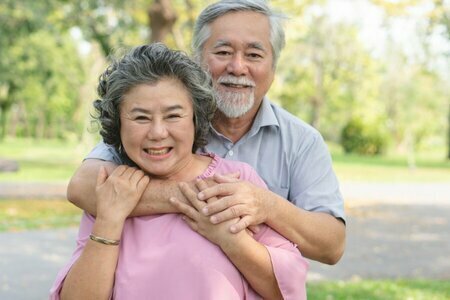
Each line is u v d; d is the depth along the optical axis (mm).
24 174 19844
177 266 2188
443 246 9836
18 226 10555
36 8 14773
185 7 13555
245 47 2730
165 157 2250
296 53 31609
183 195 2268
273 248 2273
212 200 2238
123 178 2264
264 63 2768
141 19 14500
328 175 2916
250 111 2871
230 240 2180
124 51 2385
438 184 21094
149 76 2188
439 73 31531
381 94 37469
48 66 25812
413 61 29578
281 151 2928
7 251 8656
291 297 2238
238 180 2312
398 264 8438
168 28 11664
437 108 37656
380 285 7020
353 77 34500
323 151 2957
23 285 6891
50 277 7285
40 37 24484
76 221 11195
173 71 2211
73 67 37312
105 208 2227
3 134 50531
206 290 2168
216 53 2750
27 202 13305
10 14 14945
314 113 37406
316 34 30812
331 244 2639
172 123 2219
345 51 32031
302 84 35375
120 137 2348
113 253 2209
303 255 2617
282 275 2221
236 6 2734
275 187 2930
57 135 68250
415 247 9703
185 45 12805
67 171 21500
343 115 42625
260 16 2752
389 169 28141
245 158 2922
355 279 7453
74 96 49281
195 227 2234
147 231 2266
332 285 6992
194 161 2438
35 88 45031
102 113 2320
